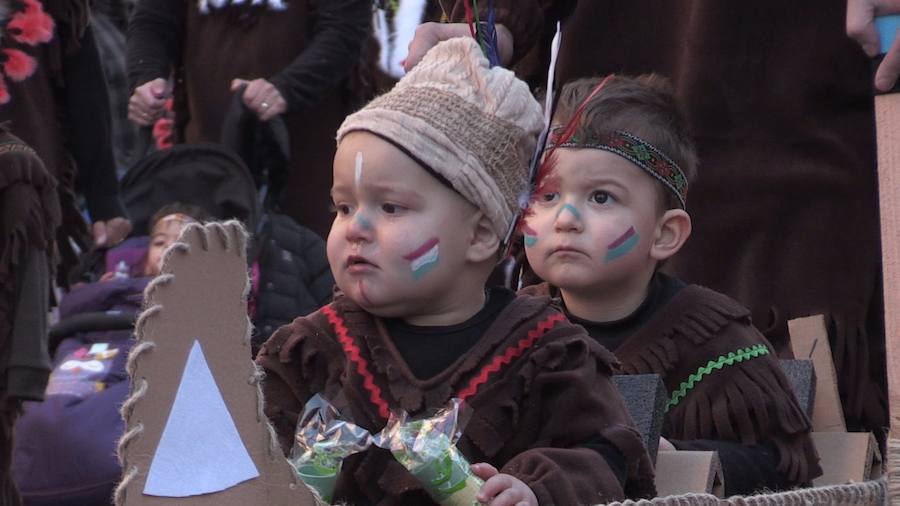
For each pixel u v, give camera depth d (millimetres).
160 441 5141
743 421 8258
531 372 6480
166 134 17484
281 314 13930
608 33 10664
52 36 13141
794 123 10148
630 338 8570
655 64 10578
